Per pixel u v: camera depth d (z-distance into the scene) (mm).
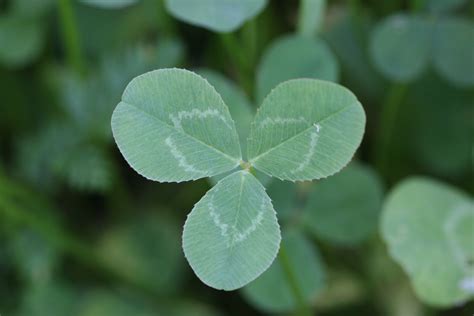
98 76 288
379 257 289
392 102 287
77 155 287
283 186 254
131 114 199
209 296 299
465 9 300
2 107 328
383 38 273
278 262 248
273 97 200
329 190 257
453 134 301
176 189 318
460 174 303
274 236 198
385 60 272
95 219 321
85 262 302
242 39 291
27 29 311
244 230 199
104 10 315
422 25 272
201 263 197
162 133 200
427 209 241
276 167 202
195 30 323
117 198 313
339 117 198
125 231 306
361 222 257
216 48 317
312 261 250
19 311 289
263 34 307
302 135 201
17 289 300
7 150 332
